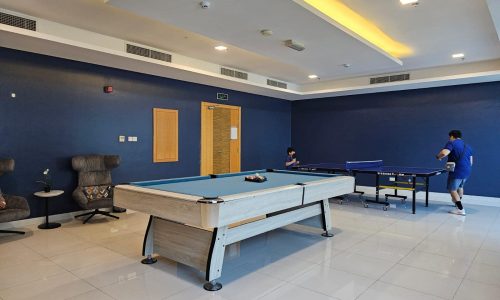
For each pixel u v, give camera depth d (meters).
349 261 3.39
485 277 3.00
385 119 7.87
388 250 3.73
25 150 4.65
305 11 3.43
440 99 7.10
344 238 4.20
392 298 2.59
